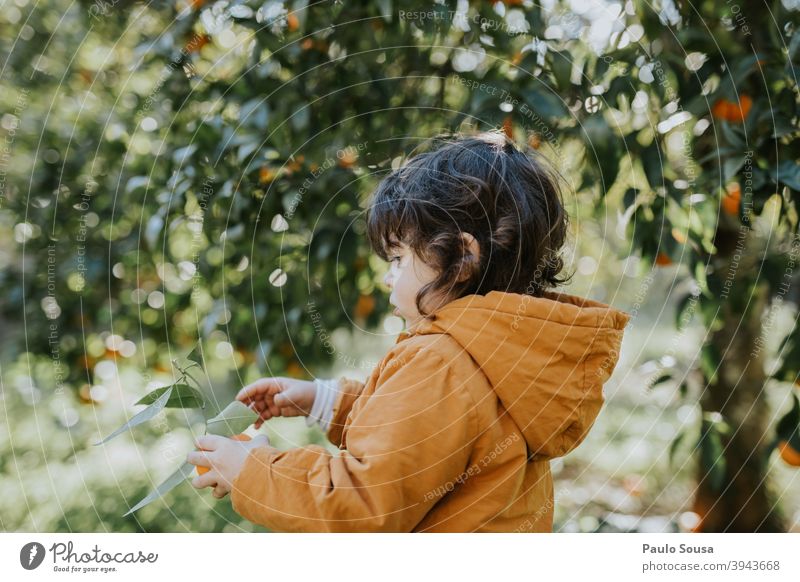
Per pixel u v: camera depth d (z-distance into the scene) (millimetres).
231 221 1522
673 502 2027
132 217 1788
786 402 1449
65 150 1844
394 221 1039
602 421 2533
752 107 1247
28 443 2225
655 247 1379
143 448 2268
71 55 1926
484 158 1072
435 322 973
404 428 874
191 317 1866
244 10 1415
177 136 1583
